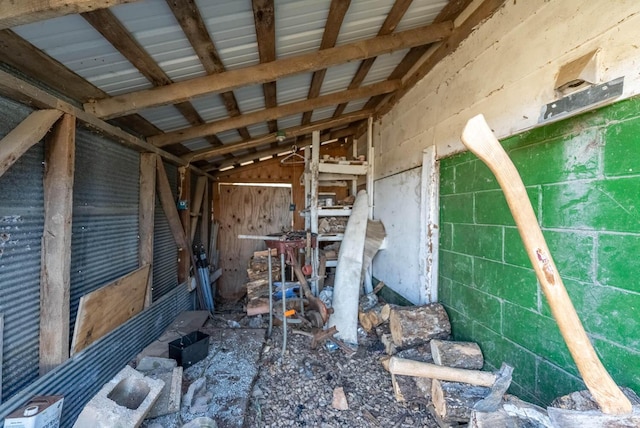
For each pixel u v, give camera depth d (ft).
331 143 19.84
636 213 3.71
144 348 8.77
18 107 4.90
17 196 4.95
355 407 6.97
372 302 11.59
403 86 11.01
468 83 7.20
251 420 6.54
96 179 7.07
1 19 3.45
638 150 3.67
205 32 5.27
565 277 4.67
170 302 10.89
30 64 4.90
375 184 14.28
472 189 7.03
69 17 4.11
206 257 15.78
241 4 4.84
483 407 4.16
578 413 3.15
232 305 17.39
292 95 9.74
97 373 6.54
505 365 4.43
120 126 8.07
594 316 4.22
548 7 4.98
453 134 7.84
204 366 8.11
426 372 5.75
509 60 5.86
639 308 3.67
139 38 5.01
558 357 4.76
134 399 5.86
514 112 5.72
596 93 4.05
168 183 10.74
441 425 5.84
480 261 6.72
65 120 5.55
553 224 4.90
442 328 7.79
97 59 5.23
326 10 5.76
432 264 8.75
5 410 4.36
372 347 9.38
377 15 6.53
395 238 11.59
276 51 6.79
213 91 6.93
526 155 5.44
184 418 6.05
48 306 5.44
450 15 7.55
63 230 5.51
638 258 3.68
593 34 4.20
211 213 18.39
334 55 7.30
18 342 4.96
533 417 3.84
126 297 7.84
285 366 8.58
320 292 12.75
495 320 6.20
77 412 5.88
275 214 18.80
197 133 9.86
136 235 9.06
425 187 8.96
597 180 4.18
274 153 17.58
